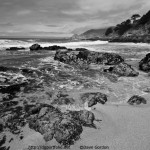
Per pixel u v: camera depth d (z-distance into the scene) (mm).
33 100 10133
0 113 8570
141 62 19266
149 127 7879
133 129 7746
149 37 54938
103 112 9164
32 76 14305
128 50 33094
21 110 8977
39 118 7945
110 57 21016
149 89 12438
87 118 8203
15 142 6805
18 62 19906
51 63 19984
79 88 12305
